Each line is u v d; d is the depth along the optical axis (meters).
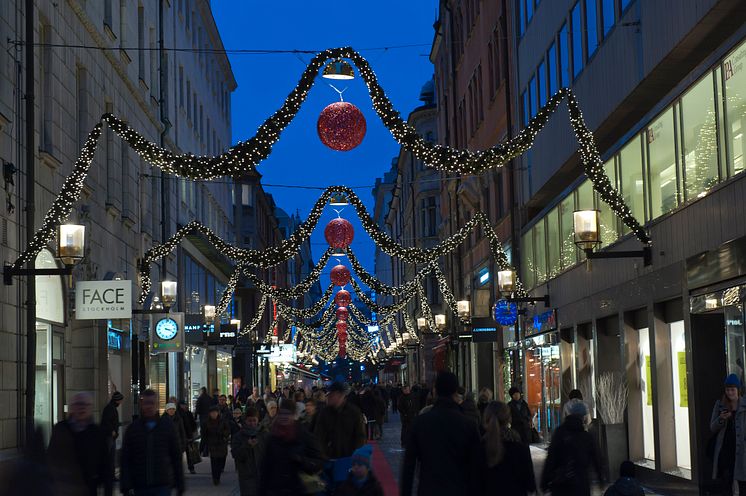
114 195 31.73
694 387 18.25
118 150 32.84
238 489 23.66
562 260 29.73
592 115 25.91
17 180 21.72
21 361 21.88
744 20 17.73
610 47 23.88
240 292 75.06
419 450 9.90
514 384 36.72
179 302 46.75
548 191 33.25
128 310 23.69
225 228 68.06
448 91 59.06
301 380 114.88
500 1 40.56
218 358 60.84
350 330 86.19
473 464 9.91
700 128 17.95
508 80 37.94
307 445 11.66
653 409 20.70
